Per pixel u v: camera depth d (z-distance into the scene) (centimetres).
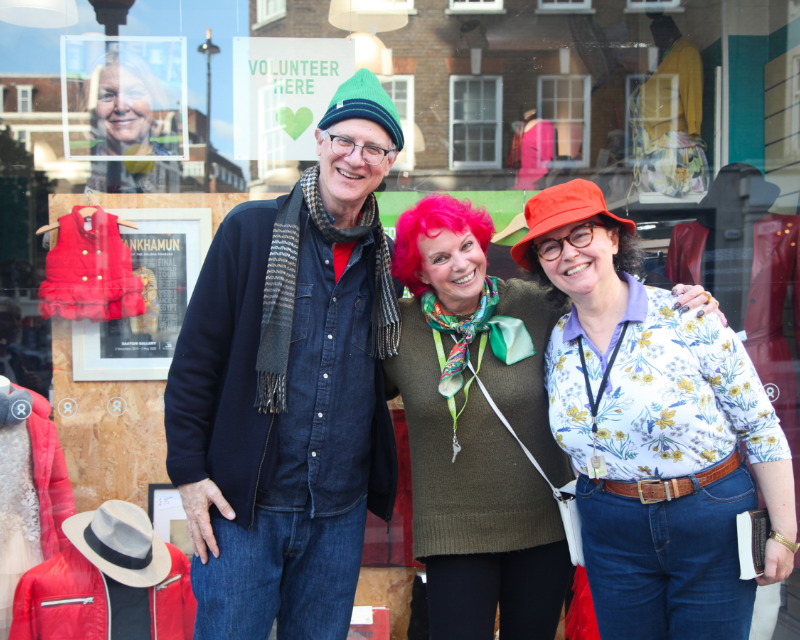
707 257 245
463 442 152
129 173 235
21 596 211
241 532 146
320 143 148
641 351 137
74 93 231
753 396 136
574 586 222
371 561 232
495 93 246
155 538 223
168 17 234
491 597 153
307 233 151
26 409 220
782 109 246
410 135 245
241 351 143
